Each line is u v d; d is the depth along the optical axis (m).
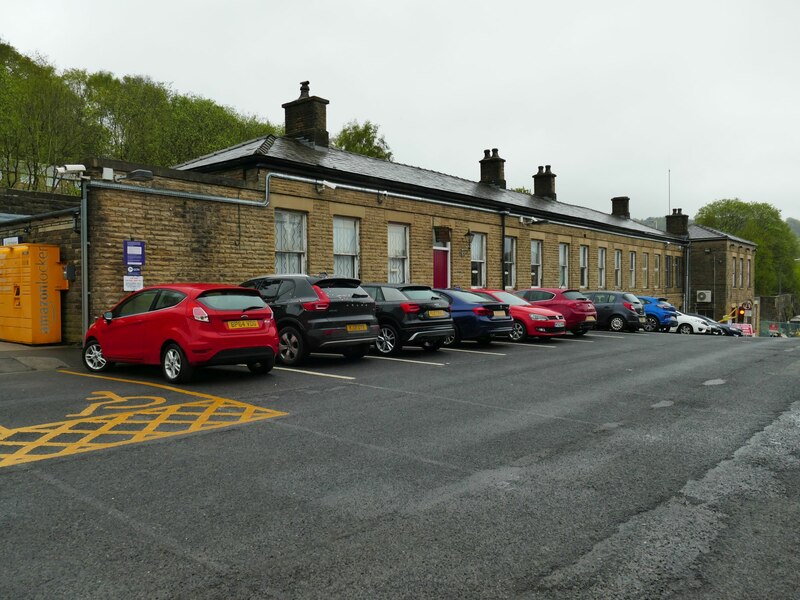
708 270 42.12
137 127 32.59
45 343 12.45
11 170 25.91
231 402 7.48
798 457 5.36
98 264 11.66
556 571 3.23
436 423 6.53
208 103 36.75
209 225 13.48
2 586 3.02
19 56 29.94
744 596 2.99
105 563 3.27
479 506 4.14
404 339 12.20
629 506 4.17
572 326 17.89
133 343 9.20
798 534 3.72
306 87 18.80
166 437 5.83
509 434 6.11
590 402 7.79
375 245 17.72
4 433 5.94
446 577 3.15
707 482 4.68
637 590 3.04
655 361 12.12
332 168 16.00
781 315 71.94
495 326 14.11
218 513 3.98
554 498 4.31
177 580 3.10
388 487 4.51
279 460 5.14
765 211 77.00
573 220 27.77
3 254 12.97
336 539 3.60
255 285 11.27
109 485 4.49
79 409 7.02
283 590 3.01
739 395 8.36
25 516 3.90
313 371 10.12
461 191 21.62
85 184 11.53
